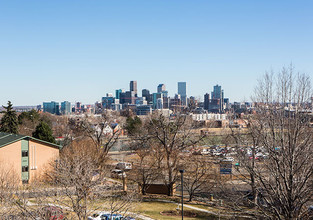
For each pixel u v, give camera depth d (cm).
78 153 4309
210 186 4241
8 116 8675
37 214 2097
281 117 2138
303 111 2100
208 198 4422
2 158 5156
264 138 2189
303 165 2006
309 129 2092
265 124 2353
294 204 1997
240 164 2534
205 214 3559
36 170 5416
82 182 2311
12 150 5262
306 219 2055
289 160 1983
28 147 5403
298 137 2084
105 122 6341
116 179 5253
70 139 7219
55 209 2186
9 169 4656
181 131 4925
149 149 5203
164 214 3616
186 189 4828
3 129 8625
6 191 2459
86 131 6150
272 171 2097
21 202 2295
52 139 7031
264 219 2300
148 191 4816
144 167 5003
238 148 2603
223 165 4091
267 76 4047
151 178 5056
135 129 9200
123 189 4325
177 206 3978
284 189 2161
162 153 4869
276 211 2027
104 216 2650
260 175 2208
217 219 3212
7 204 2202
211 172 4281
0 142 5284
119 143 10156
